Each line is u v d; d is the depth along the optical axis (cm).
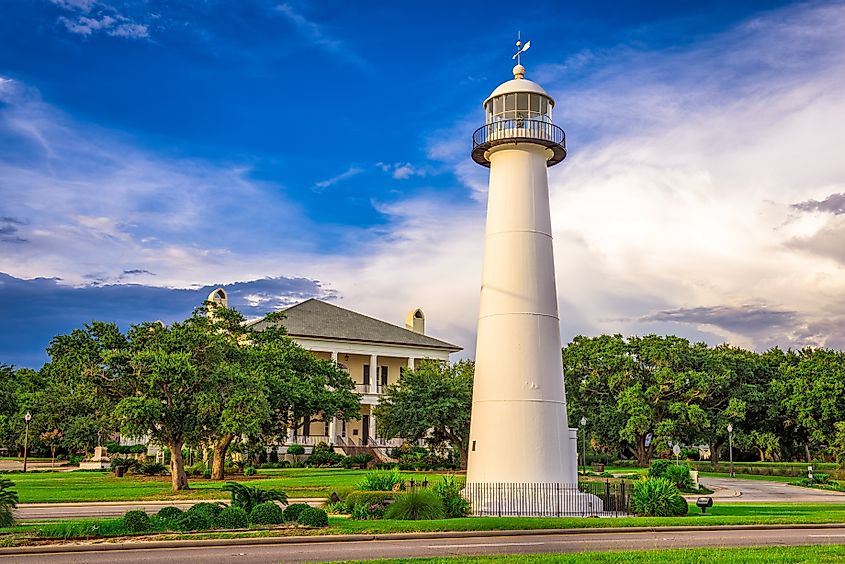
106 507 2875
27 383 7275
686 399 6588
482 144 2845
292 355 5197
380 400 6178
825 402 6112
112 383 3984
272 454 6259
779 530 2298
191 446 3984
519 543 1886
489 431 2672
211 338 4184
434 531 2016
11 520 2044
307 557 1600
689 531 2223
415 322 8500
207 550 1714
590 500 2658
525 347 2695
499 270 2773
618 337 6825
